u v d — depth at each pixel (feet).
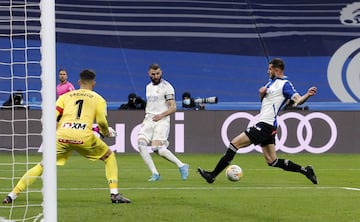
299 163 167.53
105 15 303.89
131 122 196.65
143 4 308.81
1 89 264.93
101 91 275.59
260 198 91.45
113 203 84.79
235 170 114.83
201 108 212.64
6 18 282.77
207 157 187.11
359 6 313.12
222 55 295.89
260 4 314.55
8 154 191.11
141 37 298.97
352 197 93.30
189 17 306.96
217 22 306.76
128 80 281.54
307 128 202.69
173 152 199.41
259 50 298.15
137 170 144.15
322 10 312.71
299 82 284.61
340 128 203.92
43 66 60.85
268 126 111.86
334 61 292.61
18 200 88.02
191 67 290.15
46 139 59.72
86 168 148.66
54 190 59.11
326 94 281.13
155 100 123.54
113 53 291.58
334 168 152.35
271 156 114.42
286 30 305.12
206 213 76.13
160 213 75.87
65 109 85.56
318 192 99.86
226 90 281.54
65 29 296.51
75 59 285.84
